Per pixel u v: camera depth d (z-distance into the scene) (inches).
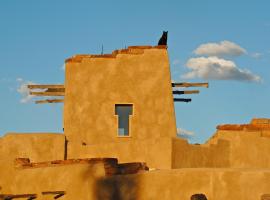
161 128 1672.0
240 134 1614.2
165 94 1688.0
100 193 1168.8
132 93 1690.5
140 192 1125.1
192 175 1086.4
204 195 1070.4
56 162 1275.8
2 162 1387.8
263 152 1606.8
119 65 1705.2
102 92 1692.9
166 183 1102.4
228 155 1600.6
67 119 1683.1
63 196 1232.8
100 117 1681.8
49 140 1514.5
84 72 1707.7
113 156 1472.7
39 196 1289.4
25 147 1509.6
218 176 1069.8
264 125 1624.0
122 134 1678.2
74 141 1592.0
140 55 1707.7
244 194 1047.0
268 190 1038.4
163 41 1744.6
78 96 1694.1
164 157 1386.6
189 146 1450.5
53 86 1747.0
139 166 1159.6
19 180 1346.0
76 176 1216.8
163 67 1700.3
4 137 1517.0
